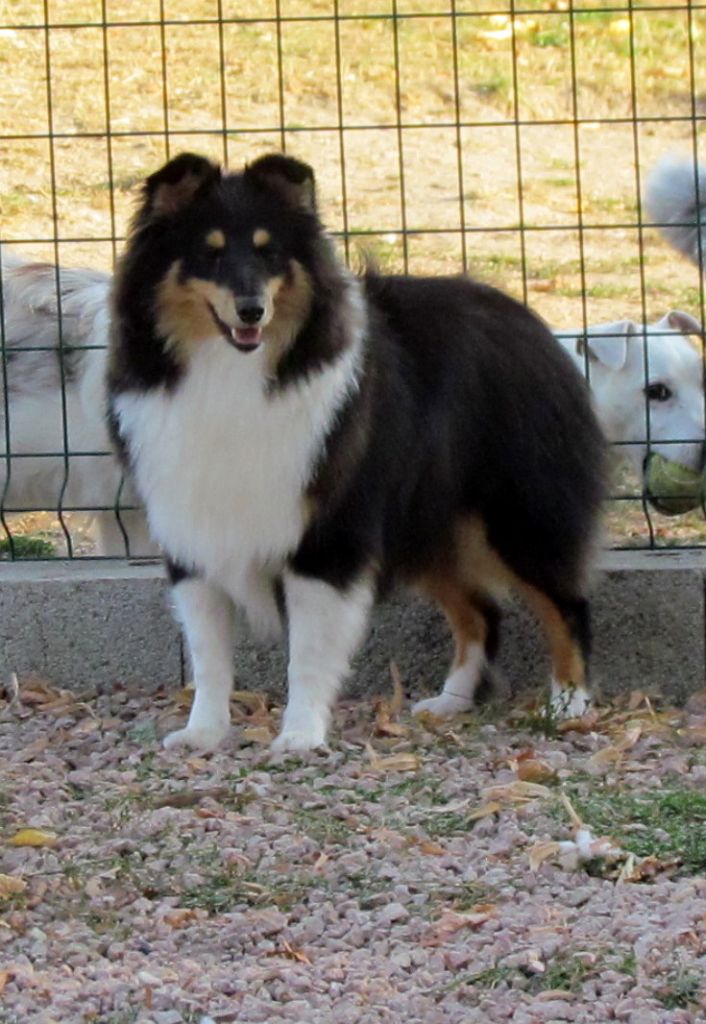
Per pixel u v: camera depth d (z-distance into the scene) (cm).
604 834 586
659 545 858
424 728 723
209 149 1495
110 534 874
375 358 702
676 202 1061
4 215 1359
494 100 1623
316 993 480
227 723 709
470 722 730
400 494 714
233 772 657
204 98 1573
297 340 666
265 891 550
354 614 698
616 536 938
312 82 1616
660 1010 459
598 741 698
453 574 755
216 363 664
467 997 475
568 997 469
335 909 537
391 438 702
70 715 754
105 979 488
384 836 589
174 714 744
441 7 1759
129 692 788
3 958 507
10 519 991
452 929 516
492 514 744
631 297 1314
